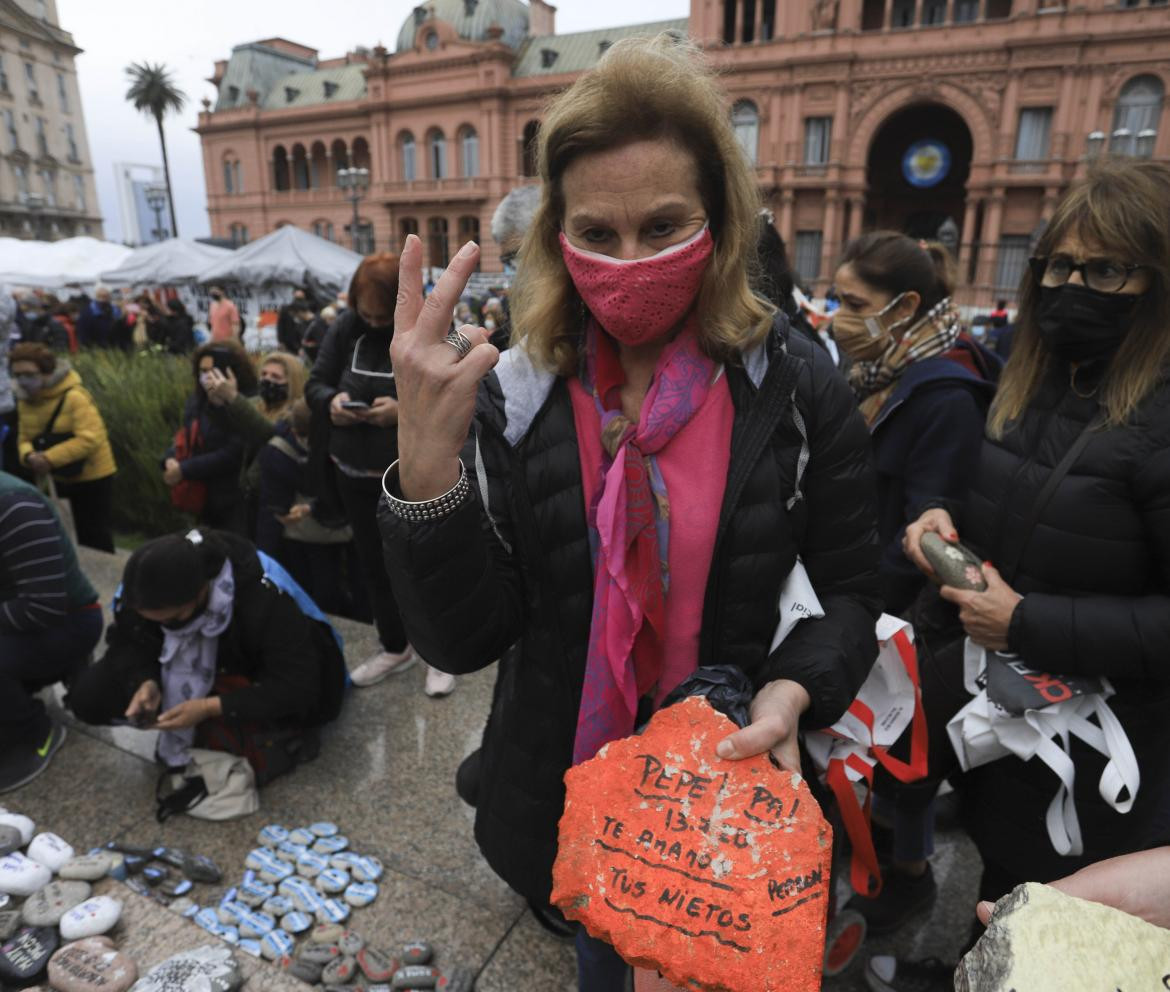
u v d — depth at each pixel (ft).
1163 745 4.46
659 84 3.00
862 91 102.89
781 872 2.90
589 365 3.61
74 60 210.59
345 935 6.14
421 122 134.00
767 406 3.54
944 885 6.99
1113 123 94.02
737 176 3.24
